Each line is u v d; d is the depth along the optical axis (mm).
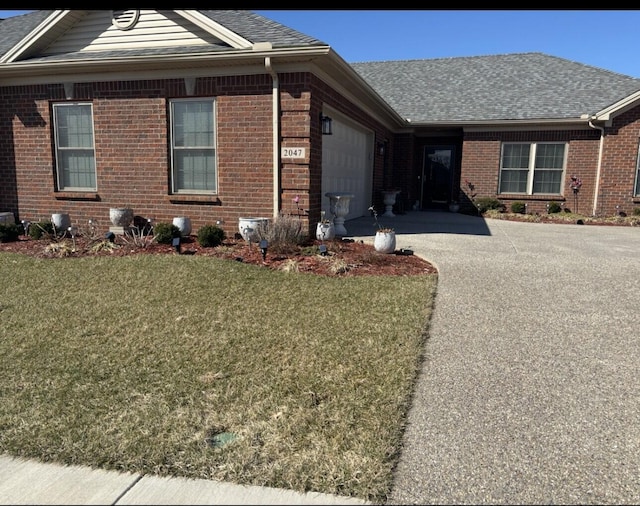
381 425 2799
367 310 4824
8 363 3682
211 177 8664
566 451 2568
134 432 2754
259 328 4352
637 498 2225
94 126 8938
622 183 13602
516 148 14734
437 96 16469
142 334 4246
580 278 6227
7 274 6234
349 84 9578
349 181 11781
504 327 4438
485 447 2607
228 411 2963
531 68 17156
